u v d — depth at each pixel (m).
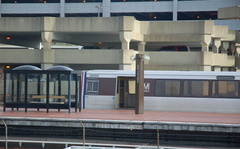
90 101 98.81
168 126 70.69
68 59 135.00
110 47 169.50
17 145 76.12
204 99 93.12
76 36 153.50
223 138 73.12
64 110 92.06
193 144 73.56
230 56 152.00
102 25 133.38
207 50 137.12
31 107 86.94
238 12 154.12
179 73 95.19
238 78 92.31
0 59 138.12
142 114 84.50
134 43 157.38
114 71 98.31
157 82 95.88
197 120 74.31
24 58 137.25
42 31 134.62
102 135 77.06
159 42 149.75
